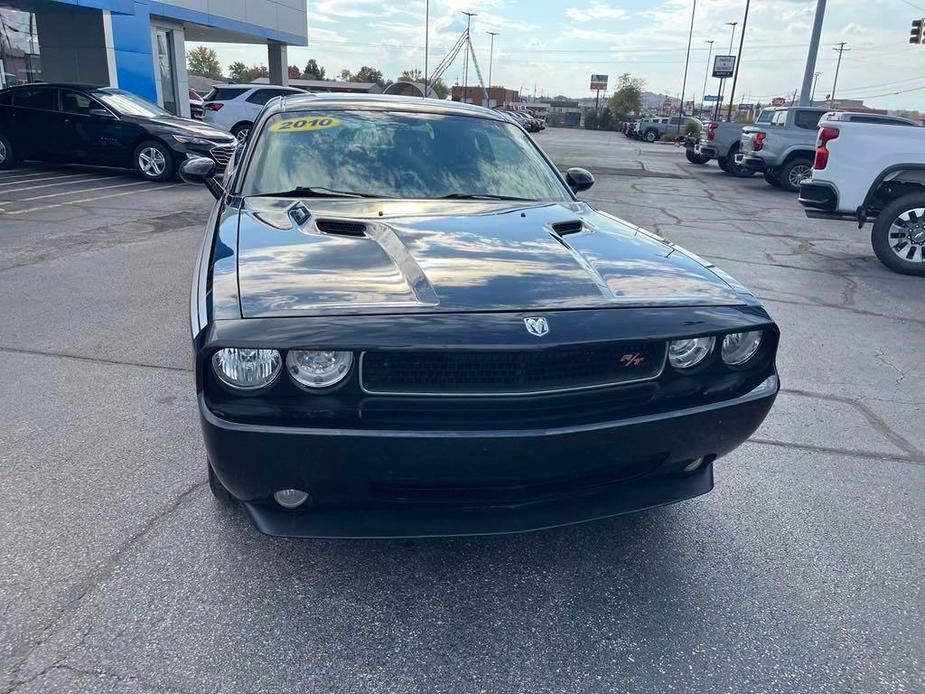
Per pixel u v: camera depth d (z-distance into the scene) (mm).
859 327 5680
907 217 7590
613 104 86750
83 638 2131
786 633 2303
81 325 4938
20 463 3115
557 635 2258
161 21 19750
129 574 2424
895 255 7711
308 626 2240
